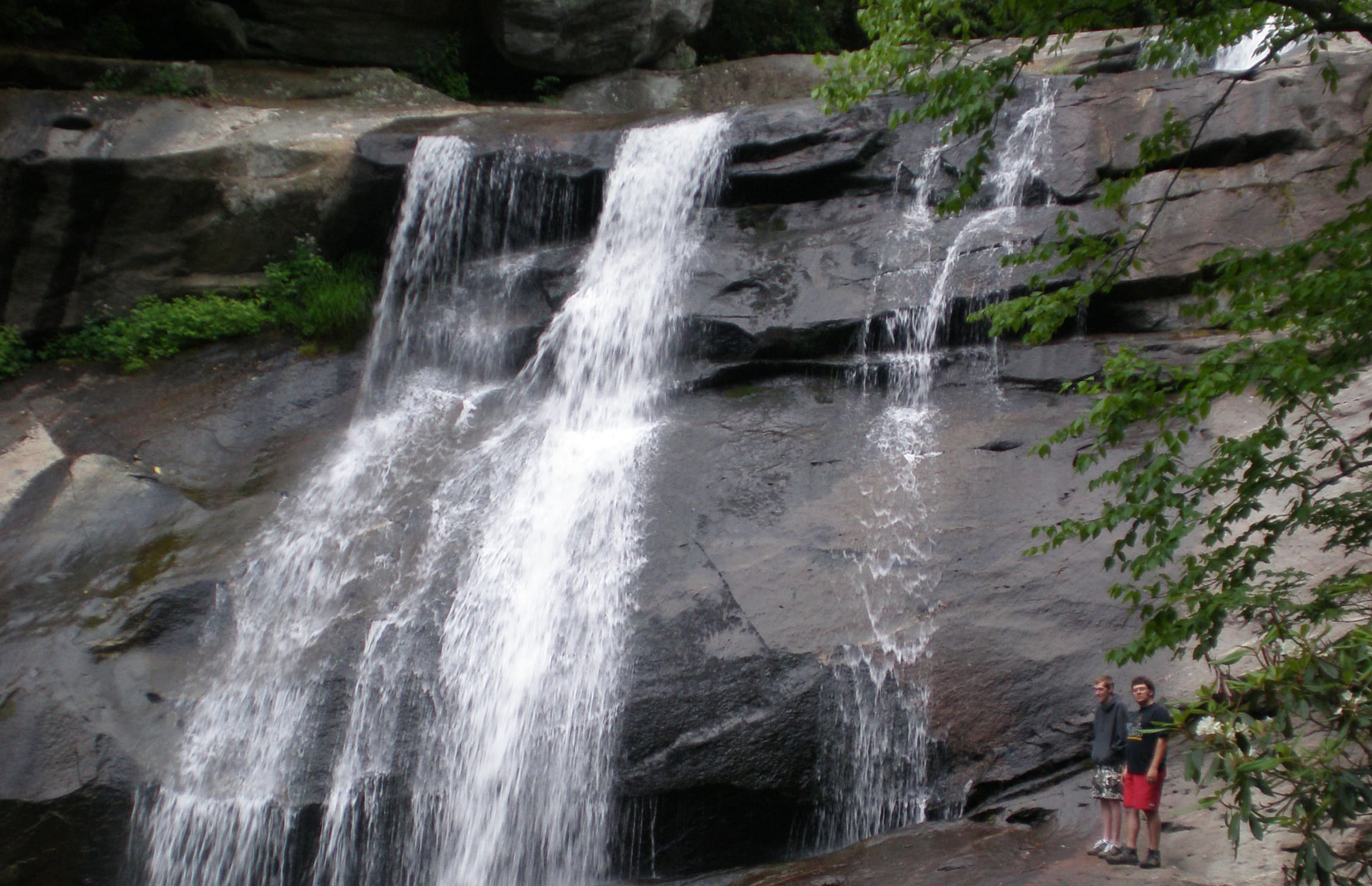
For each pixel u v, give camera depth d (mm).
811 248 14289
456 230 16516
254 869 10492
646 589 11375
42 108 16781
